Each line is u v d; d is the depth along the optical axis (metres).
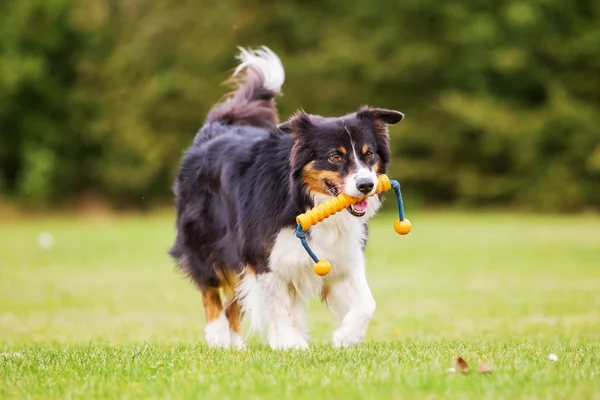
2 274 15.04
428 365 4.99
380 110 6.23
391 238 21.45
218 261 7.03
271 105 7.91
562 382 4.47
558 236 21.25
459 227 24.69
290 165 6.07
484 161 32.25
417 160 32.06
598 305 10.77
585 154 30.28
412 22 32.19
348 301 6.19
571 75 31.39
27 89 32.22
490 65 31.16
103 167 32.22
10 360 5.76
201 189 7.16
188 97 31.41
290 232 6.03
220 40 31.81
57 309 11.22
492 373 4.73
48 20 31.89
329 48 31.45
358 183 5.75
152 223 27.66
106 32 32.84
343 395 4.29
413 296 12.05
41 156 31.53
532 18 29.95
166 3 32.25
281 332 6.11
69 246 19.86
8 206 31.95
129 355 5.84
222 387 4.51
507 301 11.36
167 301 12.01
